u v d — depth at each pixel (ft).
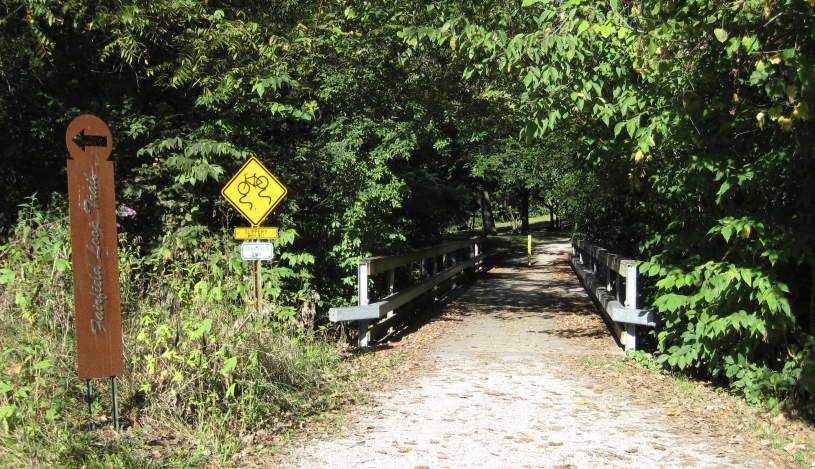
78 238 15.49
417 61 40.24
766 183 21.12
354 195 35.68
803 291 22.90
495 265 88.38
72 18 29.68
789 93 16.75
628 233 39.86
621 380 24.61
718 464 15.70
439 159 62.69
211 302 19.53
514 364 27.81
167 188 28.71
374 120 39.68
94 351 15.71
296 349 23.03
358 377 24.97
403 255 37.68
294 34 32.76
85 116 15.49
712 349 22.57
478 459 15.97
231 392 16.92
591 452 16.52
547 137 42.06
